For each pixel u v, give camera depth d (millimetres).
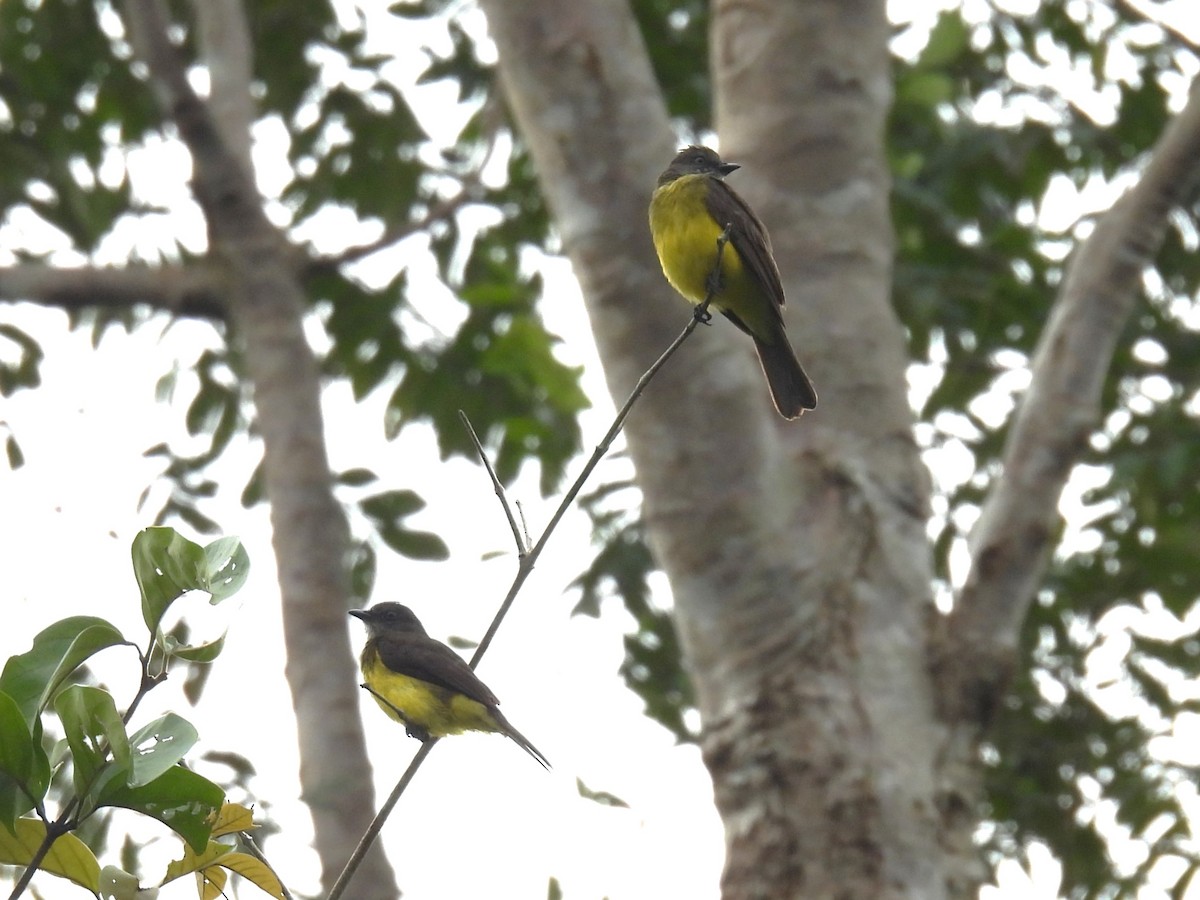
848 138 11273
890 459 10445
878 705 9680
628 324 10180
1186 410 17234
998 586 10297
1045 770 17625
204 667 13383
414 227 15305
